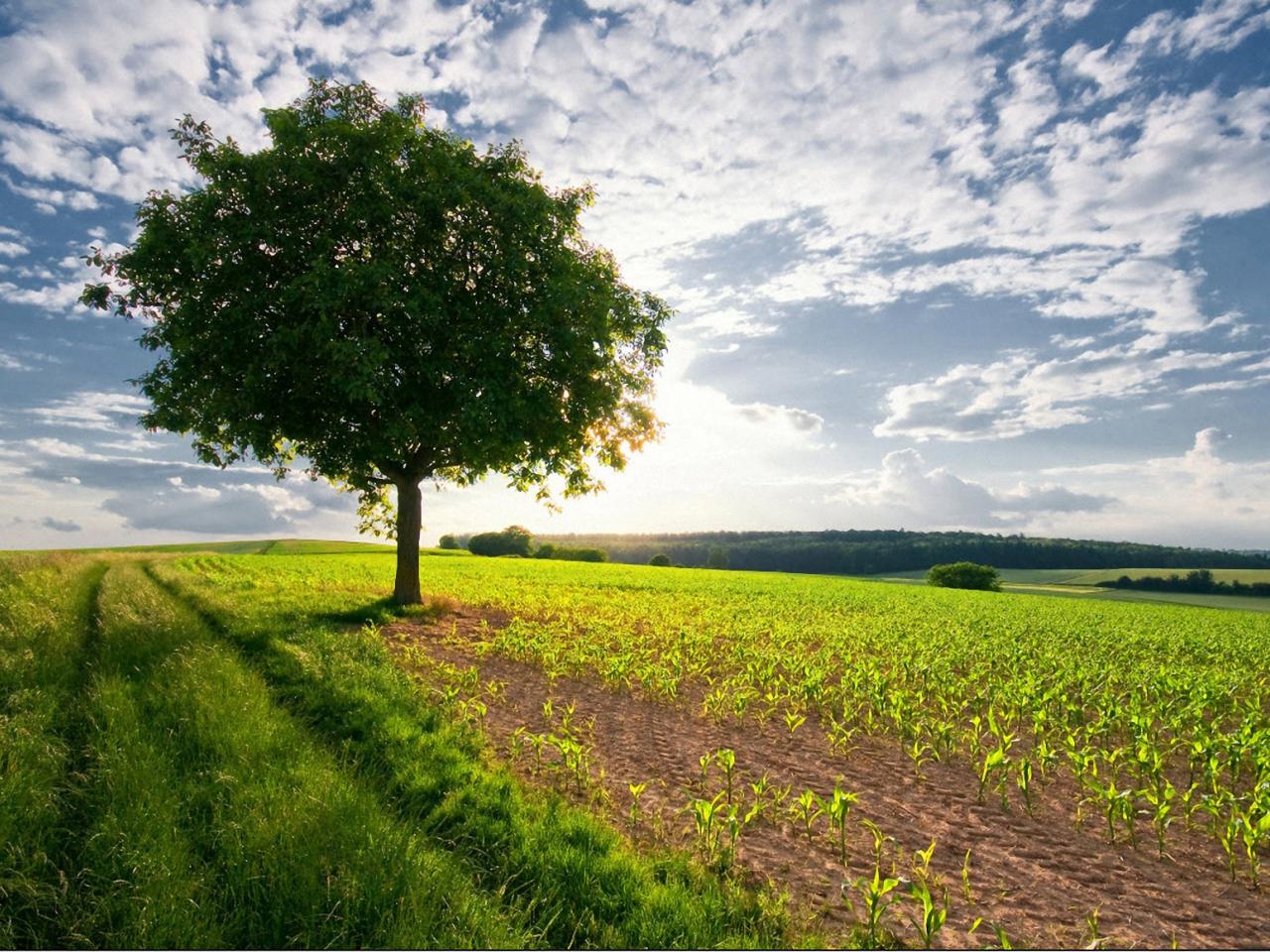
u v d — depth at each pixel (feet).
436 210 66.03
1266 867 23.59
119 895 16.89
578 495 87.25
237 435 67.67
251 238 61.31
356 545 354.95
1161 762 28.66
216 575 124.67
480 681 45.14
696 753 32.68
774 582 188.14
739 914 18.15
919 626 87.66
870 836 24.67
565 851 20.54
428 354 66.39
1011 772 32.01
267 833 19.71
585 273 71.92
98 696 31.24
